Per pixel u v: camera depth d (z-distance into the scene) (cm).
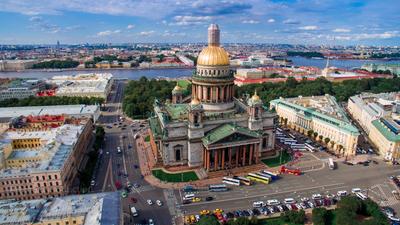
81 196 12681
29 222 10850
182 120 18900
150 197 15575
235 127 18200
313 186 16712
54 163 15712
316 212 13238
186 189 16150
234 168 18725
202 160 19038
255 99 19538
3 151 17062
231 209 14500
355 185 16888
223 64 19912
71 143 18338
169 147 18712
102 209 11312
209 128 19175
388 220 13288
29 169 15288
